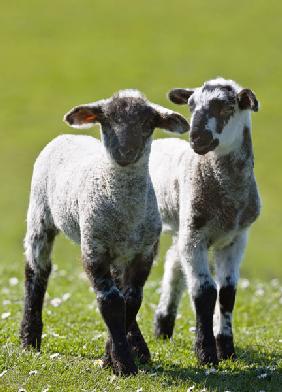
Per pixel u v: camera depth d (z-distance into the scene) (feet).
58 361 41.24
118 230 40.24
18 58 226.99
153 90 198.29
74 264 89.20
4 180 152.87
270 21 247.29
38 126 181.06
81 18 259.39
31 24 254.27
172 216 48.26
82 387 37.76
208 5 265.95
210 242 45.44
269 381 40.29
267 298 68.18
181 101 47.14
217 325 46.11
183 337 51.93
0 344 45.39
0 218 135.44
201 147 42.39
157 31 245.45
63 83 208.64
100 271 40.52
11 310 56.44
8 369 39.45
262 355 46.06
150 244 41.27
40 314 45.83
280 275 110.52
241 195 44.47
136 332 43.62
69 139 46.73
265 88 197.57
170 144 50.14
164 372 40.96
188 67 214.07
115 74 212.84
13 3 271.90
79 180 41.98
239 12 256.93
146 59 222.28
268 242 126.31
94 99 197.26
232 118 43.37
